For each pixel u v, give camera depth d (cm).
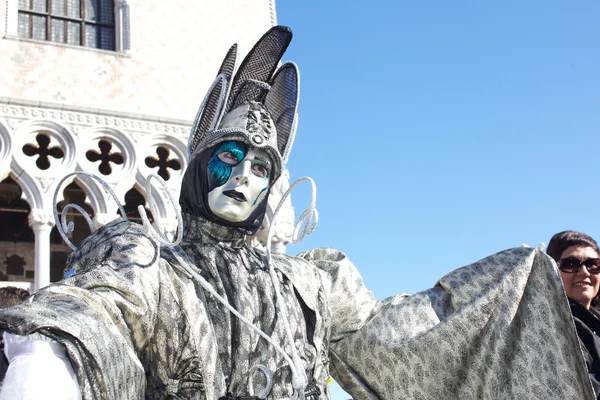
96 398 182
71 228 239
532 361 258
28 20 1568
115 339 195
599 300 435
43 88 1488
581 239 414
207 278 239
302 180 264
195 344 222
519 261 272
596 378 362
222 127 258
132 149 1500
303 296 256
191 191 253
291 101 275
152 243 226
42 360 178
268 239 257
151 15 1609
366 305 283
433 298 282
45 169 1540
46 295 193
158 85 1571
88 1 1622
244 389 228
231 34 1673
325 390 252
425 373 268
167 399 221
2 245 1727
